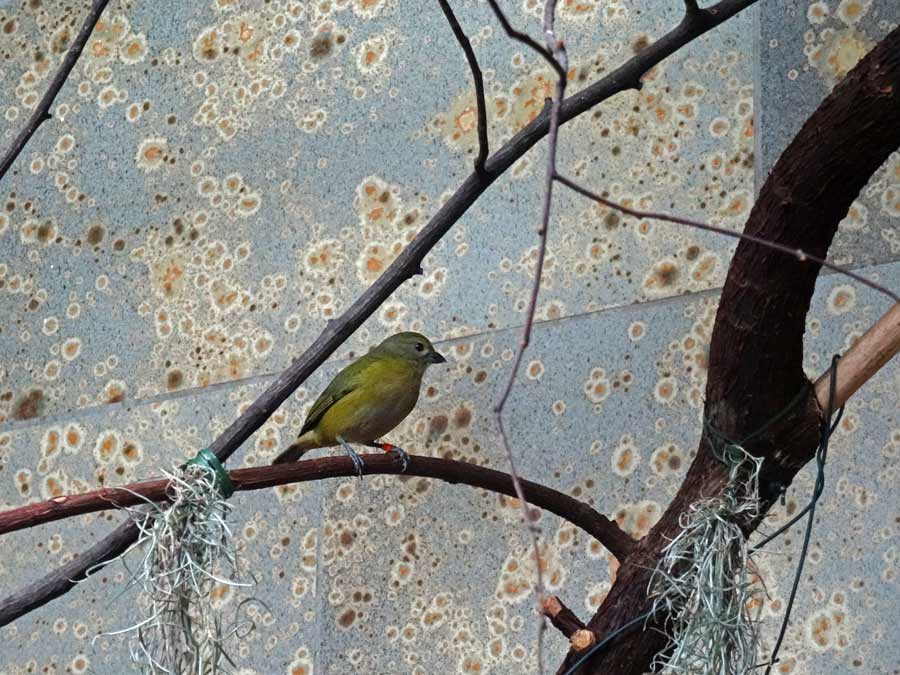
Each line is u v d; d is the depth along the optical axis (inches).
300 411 243.1
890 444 193.9
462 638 218.1
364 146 251.4
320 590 231.0
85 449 259.0
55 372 266.7
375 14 257.9
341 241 248.4
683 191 221.1
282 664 230.2
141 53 278.5
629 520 210.1
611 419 216.4
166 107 272.5
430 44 251.0
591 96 189.3
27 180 281.0
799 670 191.6
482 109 181.5
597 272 224.8
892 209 202.7
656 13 232.1
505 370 227.5
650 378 215.3
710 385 168.6
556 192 231.8
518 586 216.1
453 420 229.1
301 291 249.1
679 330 215.2
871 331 166.6
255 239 256.2
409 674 220.4
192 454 249.8
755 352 162.9
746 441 166.4
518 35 111.3
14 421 267.1
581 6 239.1
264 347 249.3
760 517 168.7
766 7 221.3
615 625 167.9
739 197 216.4
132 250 266.8
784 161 159.0
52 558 255.3
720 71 223.0
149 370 258.4
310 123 257.8
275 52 265.3
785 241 159.3
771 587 196.5
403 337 221.5
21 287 274.8
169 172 268.2
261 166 259.9
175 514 171.0
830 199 157.5
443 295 236.8
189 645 167.8
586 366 221.1
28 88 288.0
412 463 189.3
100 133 277.3
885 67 151.6
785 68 217.6
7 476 264.1
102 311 266.2
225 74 268.8
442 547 224.1
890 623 187.5
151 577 170.9
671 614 165.8
